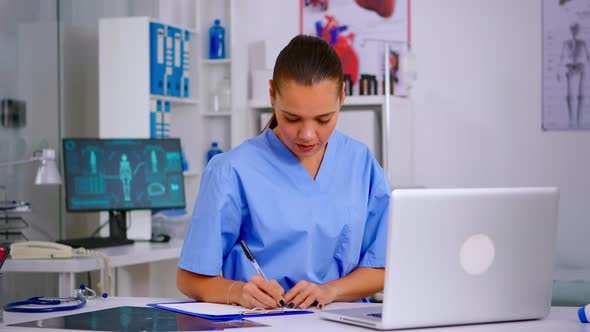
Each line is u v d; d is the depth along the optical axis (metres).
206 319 1.50
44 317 1.55
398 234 1.33
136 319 1.50
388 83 4.27
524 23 4.58
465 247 1.39
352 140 1.87
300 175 1.76
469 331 1.38
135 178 3.59
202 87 4.68
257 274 1.74
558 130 4.55
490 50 4.63
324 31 4.87
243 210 1.75
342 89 1.65
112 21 4.10
